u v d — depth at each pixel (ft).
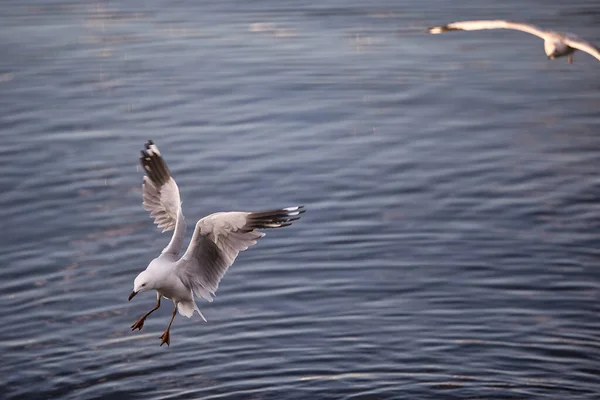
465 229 56.34
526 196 60.18
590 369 42.83
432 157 66.18
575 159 65.16
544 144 67.77
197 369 43.62
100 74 82.53
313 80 80.89
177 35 93.81
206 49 89.30
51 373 43.24
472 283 50.57
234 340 45.85
